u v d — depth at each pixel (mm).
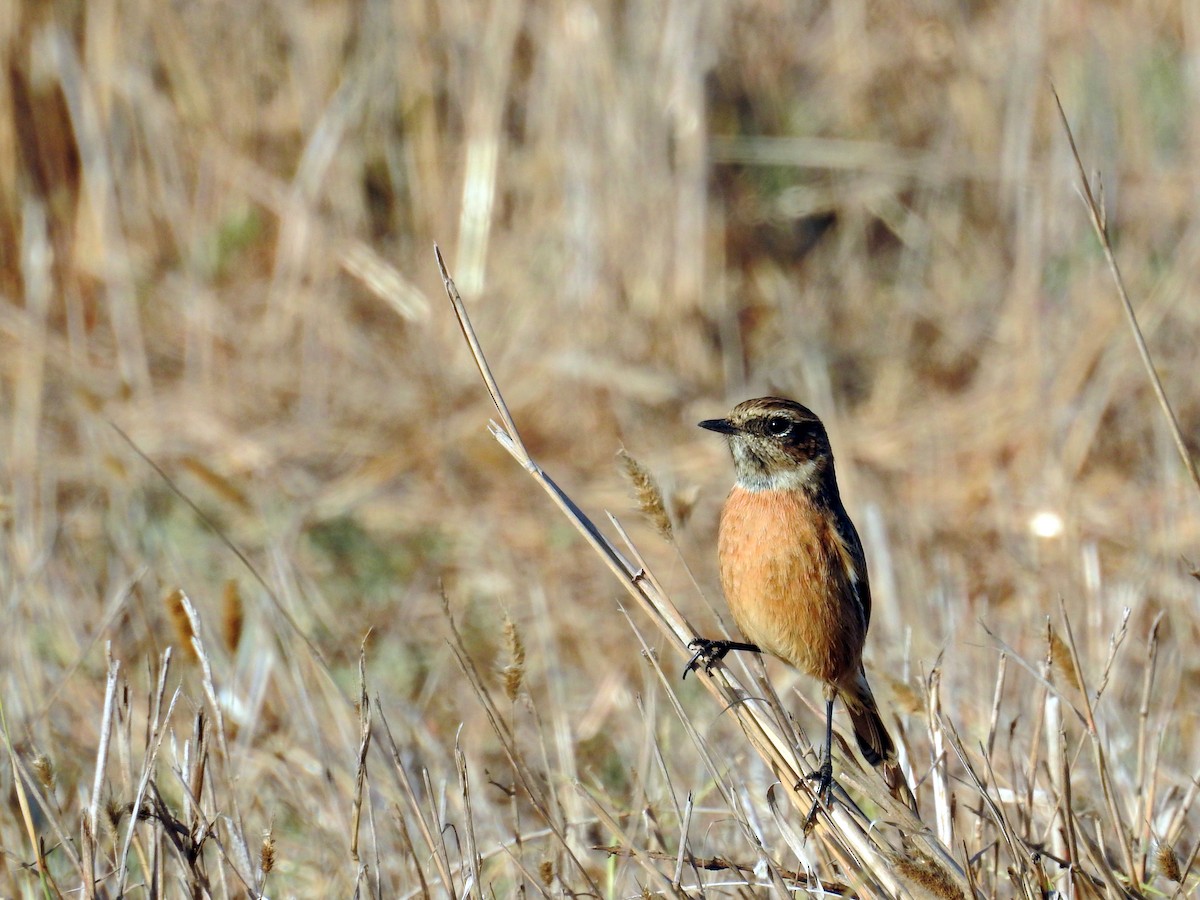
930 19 21297
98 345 18672
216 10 19703
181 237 19359
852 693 9445
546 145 18844
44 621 12242
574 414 17406
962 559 14125
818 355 18078
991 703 10211
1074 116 19516
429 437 17047
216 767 9273
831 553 9180
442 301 18625
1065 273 18422
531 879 7820
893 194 20109
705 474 16453
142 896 8539
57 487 15578
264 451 16578
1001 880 8453
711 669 8133
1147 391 16531
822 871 8484
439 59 19531
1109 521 14727
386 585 14703
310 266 18781
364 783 8625
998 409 17094
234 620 9336
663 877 7492
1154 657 8625
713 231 19016
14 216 18906
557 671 11930
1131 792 9148
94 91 18719
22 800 7703
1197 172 18688
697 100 18594
